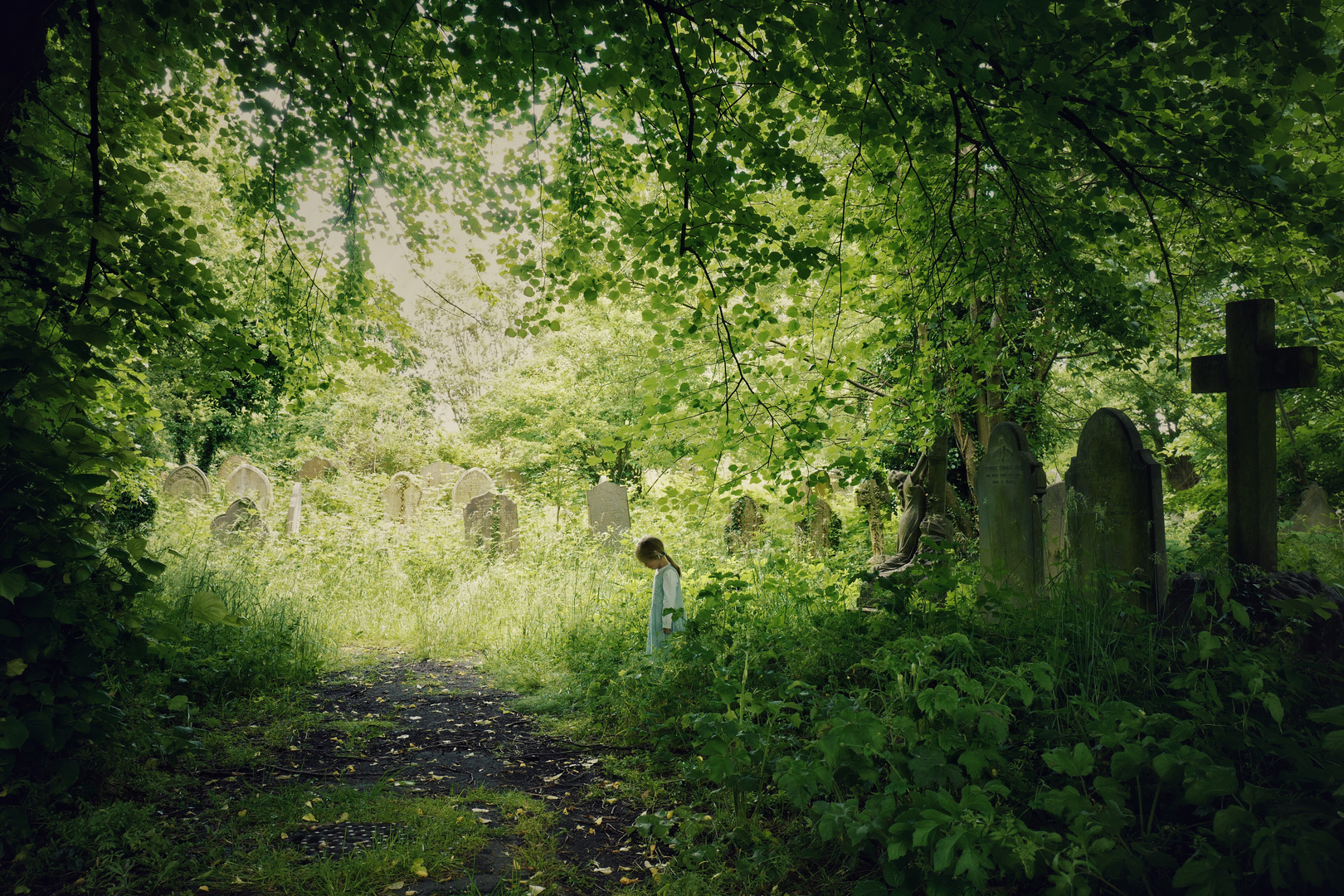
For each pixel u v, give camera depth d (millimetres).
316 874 2934
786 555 7762
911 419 6664
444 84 4867
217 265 6434
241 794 3752
